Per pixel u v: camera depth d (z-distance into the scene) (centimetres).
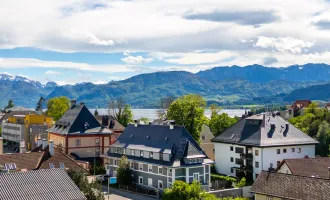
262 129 10550
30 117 16388
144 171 9375
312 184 6544
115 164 10212
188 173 8825
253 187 7044
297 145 10544
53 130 12594
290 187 6675
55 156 8700
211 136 13212
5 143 18588
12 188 5281
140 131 10150
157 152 9119
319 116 15075
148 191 8962
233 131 11256
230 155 11025
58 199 5291
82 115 12244
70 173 6219
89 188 6125
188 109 12888
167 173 8800
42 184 5453
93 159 11744
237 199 7494
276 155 10269
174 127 9356
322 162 8969
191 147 8969
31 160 8550
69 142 11688
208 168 9181
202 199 7194
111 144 11212
